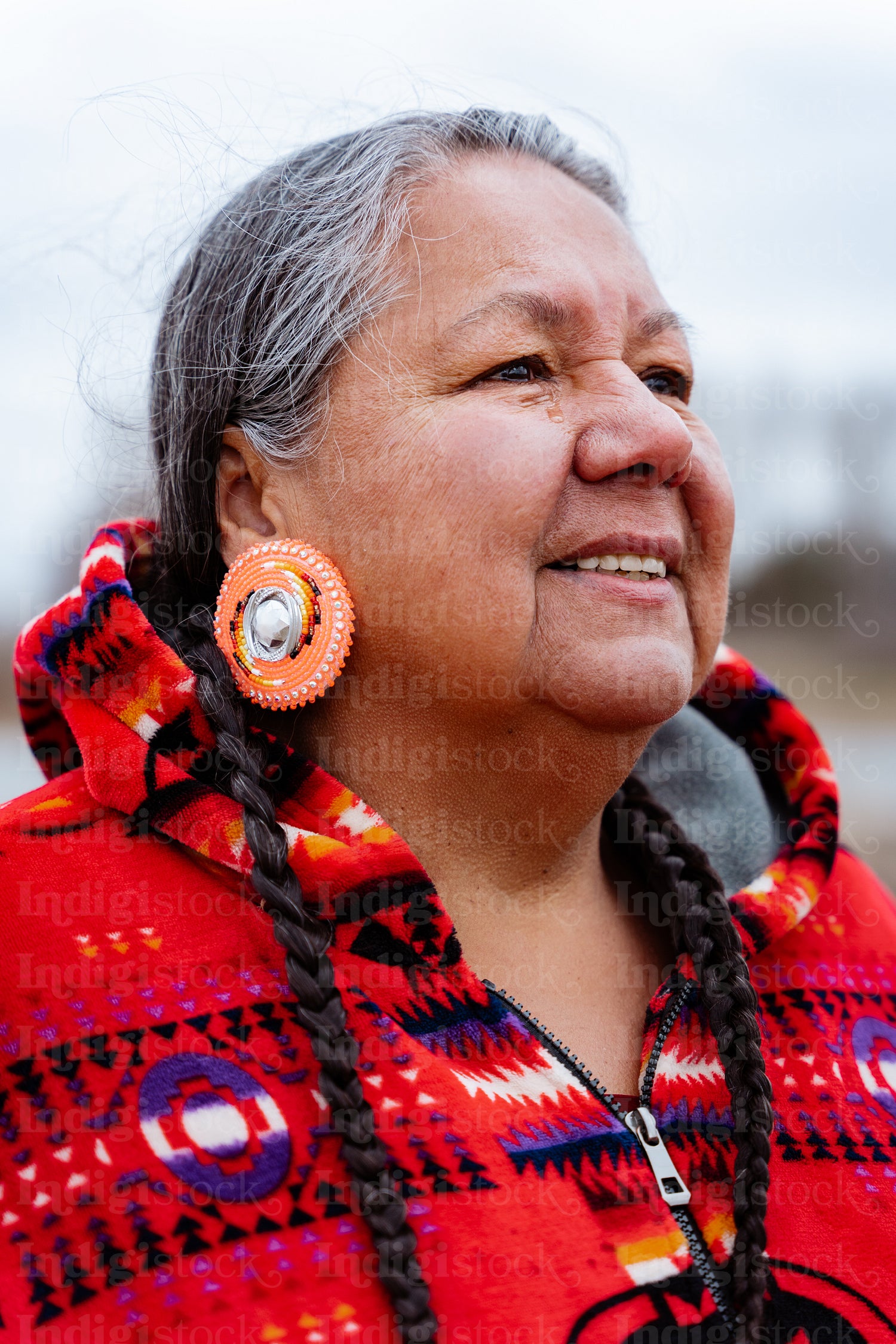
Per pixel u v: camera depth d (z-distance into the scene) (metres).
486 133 1.14
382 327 1.02
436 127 1.12
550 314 1.03
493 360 1.01
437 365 1.01
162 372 1.23
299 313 1.06
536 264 1.04
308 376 1.05
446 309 1.02
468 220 1.05
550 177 1.15
